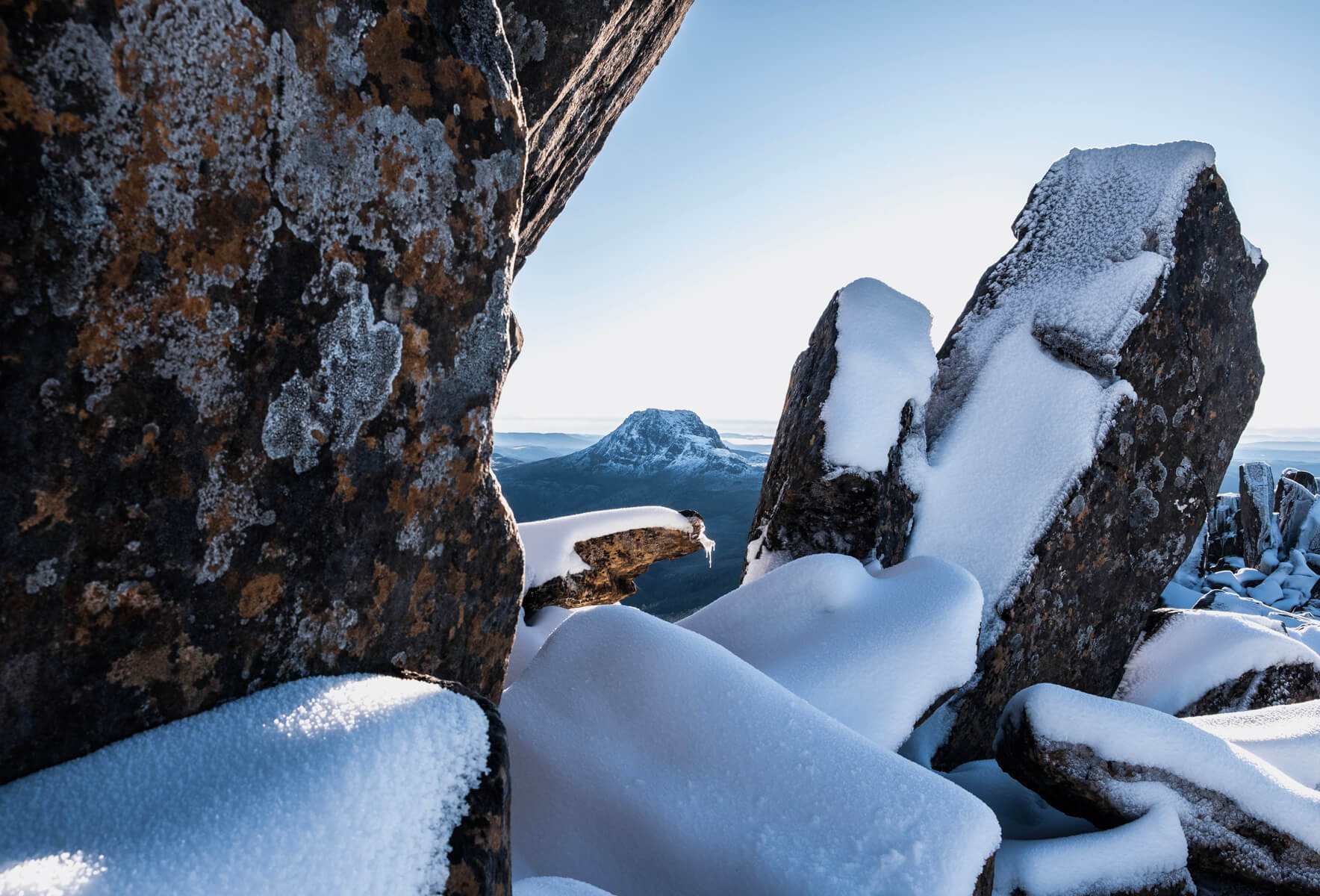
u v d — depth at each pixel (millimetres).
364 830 855
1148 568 3904
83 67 828
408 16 1159
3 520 834
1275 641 3535
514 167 1351
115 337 896
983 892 1347
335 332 1121
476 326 1344
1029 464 3678
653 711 1596
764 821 1390
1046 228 4297
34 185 810
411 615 1330
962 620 2506
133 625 955
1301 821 2074
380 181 1143
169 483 969
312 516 1139
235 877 766
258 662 1096
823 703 2229
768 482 3955
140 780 892
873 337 3648
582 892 1214
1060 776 2162
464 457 1372
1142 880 2029
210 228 959
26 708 873
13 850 780
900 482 3535
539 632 3980
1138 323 3740
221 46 938
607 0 2854
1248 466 9859
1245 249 4145
